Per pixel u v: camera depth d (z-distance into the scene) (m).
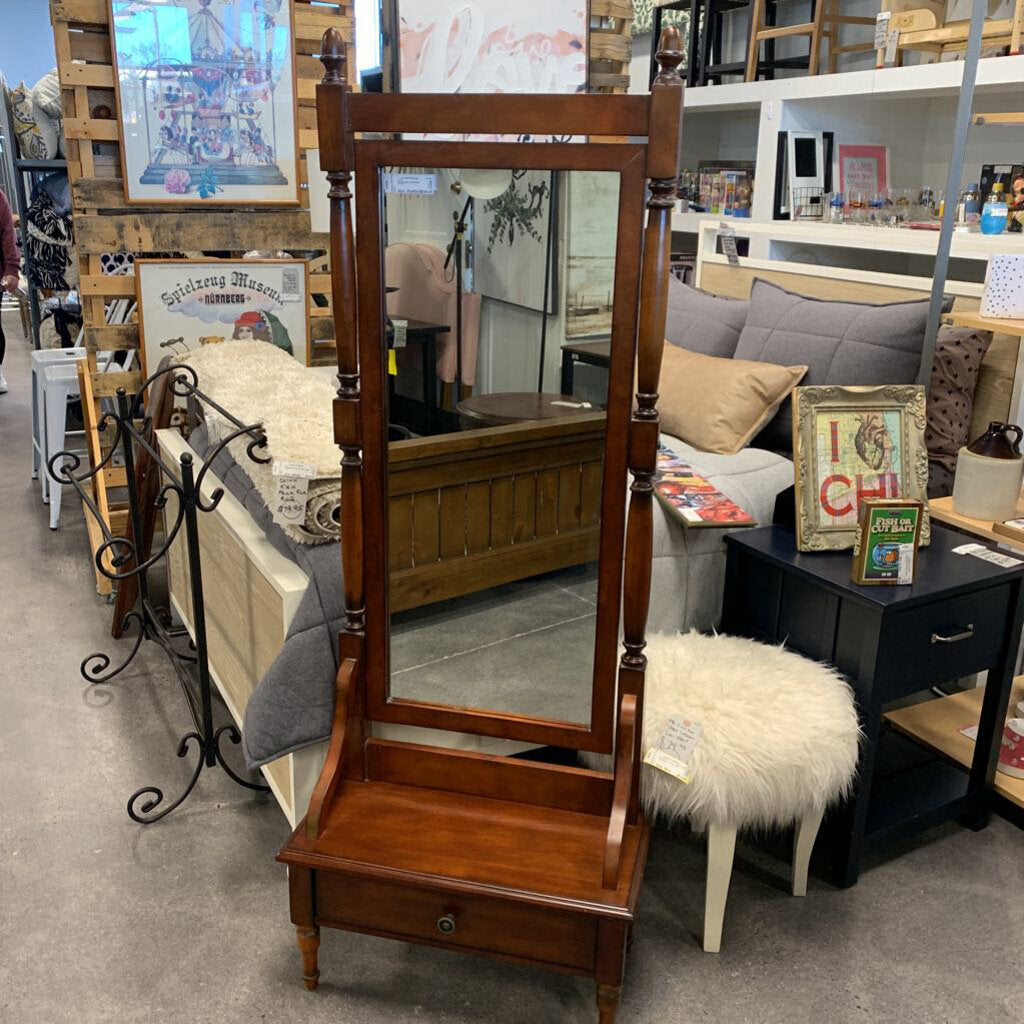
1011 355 2.82
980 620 2.13
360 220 1.64
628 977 1.89
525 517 1.73
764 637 2.30
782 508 2.38
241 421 2.36
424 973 1.91
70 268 5.42
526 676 1.82
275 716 1.97
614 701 1.77
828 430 2.22
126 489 3.59
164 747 2.63
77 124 3.03
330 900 1.77
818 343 2.85
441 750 1.87
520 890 1.64
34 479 4.86
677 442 2.85
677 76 1.48
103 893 2.09
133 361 3.46
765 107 4.03
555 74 2.82
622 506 1.67
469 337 1.67
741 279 3.79
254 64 3.16
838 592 2.04
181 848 2.24
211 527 2.56
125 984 1.86
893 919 2.06
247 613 2.32
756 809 1.85
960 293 2.95
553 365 1.65
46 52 11.51
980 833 2.34
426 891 1.71
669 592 2.42
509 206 1.60
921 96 3.67
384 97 1.58
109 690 2.91
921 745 2.45
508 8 2.72
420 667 1.86
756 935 2.01
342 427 1.74
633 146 1.51
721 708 1.89
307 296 3.42
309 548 2.04
